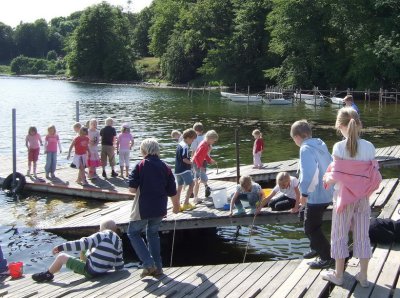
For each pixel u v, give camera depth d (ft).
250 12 217.15
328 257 21.31
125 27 367.86
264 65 214.28
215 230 36.11
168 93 208.44
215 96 191.11
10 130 89.97
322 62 183.32
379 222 24.29
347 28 173.06
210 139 34.83
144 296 19.89
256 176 47.42
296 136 20.44
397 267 21.16
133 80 305.32
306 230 21.13
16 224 36.11
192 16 248.93
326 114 122.52
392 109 133.69
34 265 28.81
